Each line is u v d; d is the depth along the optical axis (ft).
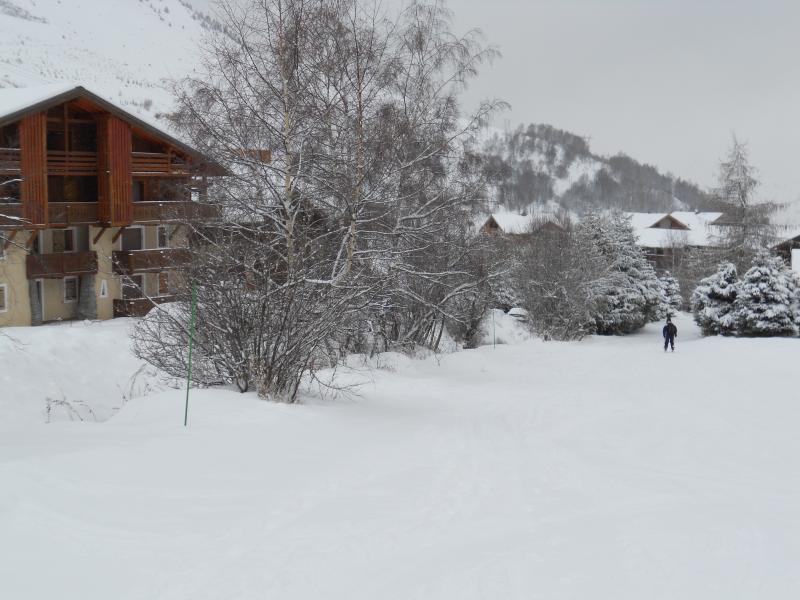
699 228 327.26
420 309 99.25
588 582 21.44
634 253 187.32
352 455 38.32
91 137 124.57
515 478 35.73
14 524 24.43
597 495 32.48
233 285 51.21
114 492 28.43
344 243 57.98
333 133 63.21
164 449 34.99
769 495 32.63
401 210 71.72
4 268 112.98
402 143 69.46
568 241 165.07
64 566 21.91
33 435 37.01
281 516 27.53
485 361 105.91
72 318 125.59
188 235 58.13
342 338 84.07
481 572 22.24
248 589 20.95
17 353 81.71
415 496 31.35
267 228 59.16
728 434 49.37
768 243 188.03
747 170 188.24
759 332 151.94
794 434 49.32
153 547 23.73
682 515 28.60
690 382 81.41
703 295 160.25
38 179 113.60
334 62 62.28
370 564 23.00
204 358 53.36
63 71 426.51
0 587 20.39
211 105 60.08
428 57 75.61
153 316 58.90
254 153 58.90
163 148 131.44
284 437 40.34
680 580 21.58
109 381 85.10
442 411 58.90
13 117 108.78
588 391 74.49
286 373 51.26
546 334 156.35
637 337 177.06
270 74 59.21
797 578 21.75
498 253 120.67
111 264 127.24
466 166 80.64
